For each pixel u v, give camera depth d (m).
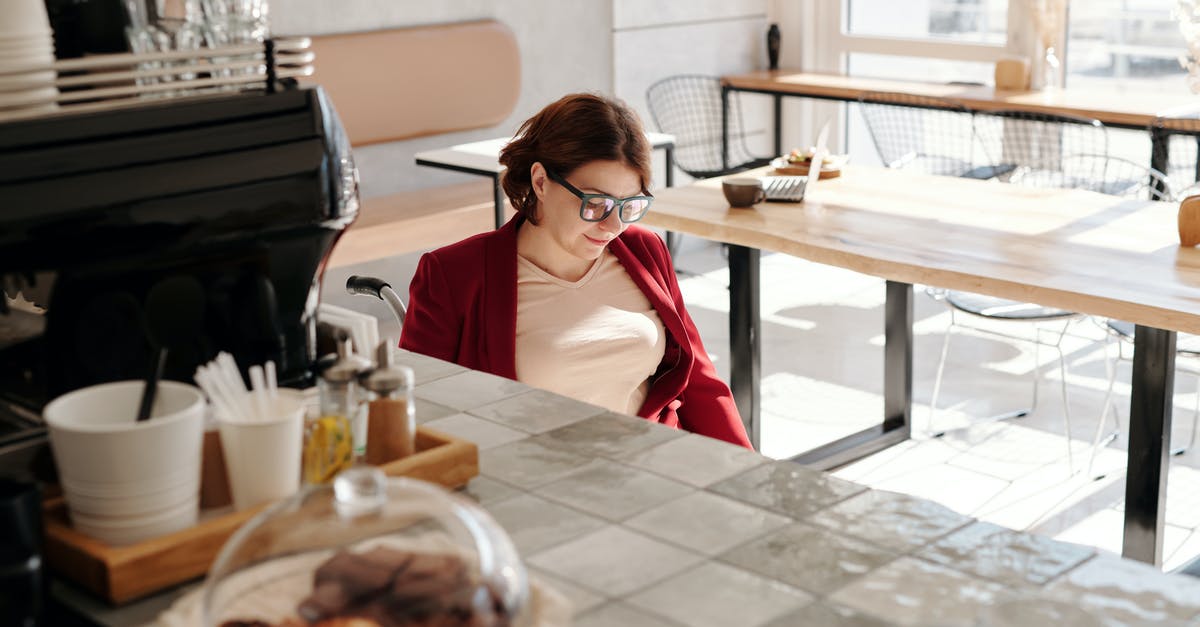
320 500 1.03
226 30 1.42
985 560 1.19
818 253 3.31
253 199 1.36
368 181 5.62
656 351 2.31
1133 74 5.88
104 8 1.39
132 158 1.27
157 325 1.36
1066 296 2.80
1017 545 1.22
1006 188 3.95
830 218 3.62
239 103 1.34
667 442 1.51
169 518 1.18
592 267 2.32
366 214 5.23
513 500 1.34
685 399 2.36
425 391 1.72
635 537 1.25
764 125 7.19
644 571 1.17
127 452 1.14
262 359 1.47
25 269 1.23
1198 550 3.31
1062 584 1.13
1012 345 5.03
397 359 1.88
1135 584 1.13
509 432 1.55
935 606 1.10
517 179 2.23
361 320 1.59
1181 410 4.29
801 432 4.22
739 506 1.32
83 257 1.26
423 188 5.84
